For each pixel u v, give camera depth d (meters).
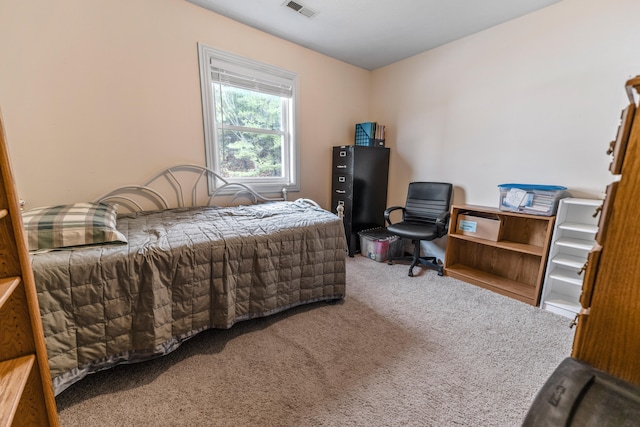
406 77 3.28
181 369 1.42
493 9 2.24
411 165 3.34
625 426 0.48
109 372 1.39
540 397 0.55
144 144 2.17
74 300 1.17
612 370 0.58
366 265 2.98
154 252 1.35
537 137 2.32
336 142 3.48
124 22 1.96
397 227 2.79
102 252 1.28
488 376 1.40
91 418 1.14
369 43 2.88
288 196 3.13
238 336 1.71
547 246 2.05
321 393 1.29
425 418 1.17
